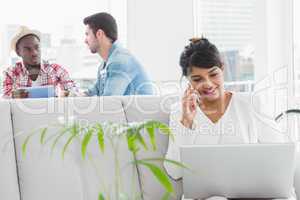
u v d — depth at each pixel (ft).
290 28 11.44
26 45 11.93
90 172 7.67
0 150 7.38
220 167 6.11
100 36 10.87
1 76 14.17
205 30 13.28
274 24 11.69
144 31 13.66
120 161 7.72
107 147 7.75
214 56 7.38
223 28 12.94
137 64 10.74
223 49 12.91
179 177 7.27
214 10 13.04
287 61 11.49
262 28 11.91
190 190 6.31
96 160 7.69
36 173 7.50
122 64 10.55
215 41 13.08
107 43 10.92
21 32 11.96
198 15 13.39
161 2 13.51
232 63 12.70
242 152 6.05
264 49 11.89
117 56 10.64
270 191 6.23
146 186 7.75
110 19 10.93
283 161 6.07
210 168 6.12
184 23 13.38
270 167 6.08
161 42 13.58
